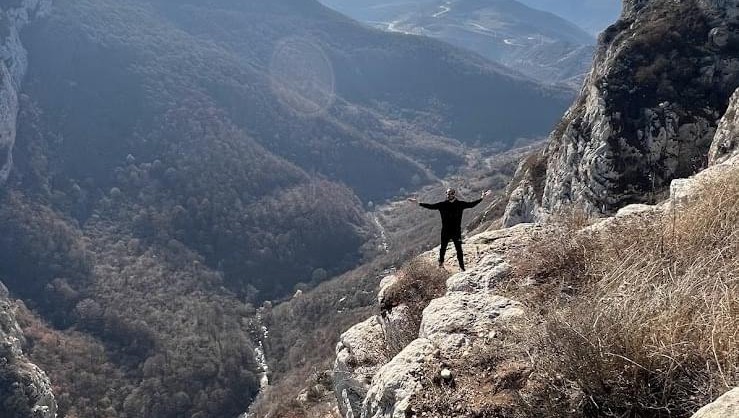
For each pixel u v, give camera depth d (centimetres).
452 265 937
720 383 349
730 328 383
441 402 455
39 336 6262
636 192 2461
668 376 375
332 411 1441
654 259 562
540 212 3303
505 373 467
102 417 5653
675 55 2730
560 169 3072
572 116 3562
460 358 509
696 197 688
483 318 575
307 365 4894
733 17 2691
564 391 414
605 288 540
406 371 499
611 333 405
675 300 436
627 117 2606
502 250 919
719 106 2497
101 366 6397
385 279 1063
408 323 852
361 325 1045
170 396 6147
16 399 4031
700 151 2422
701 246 557
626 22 3622
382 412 492
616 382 392
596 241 702
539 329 474
